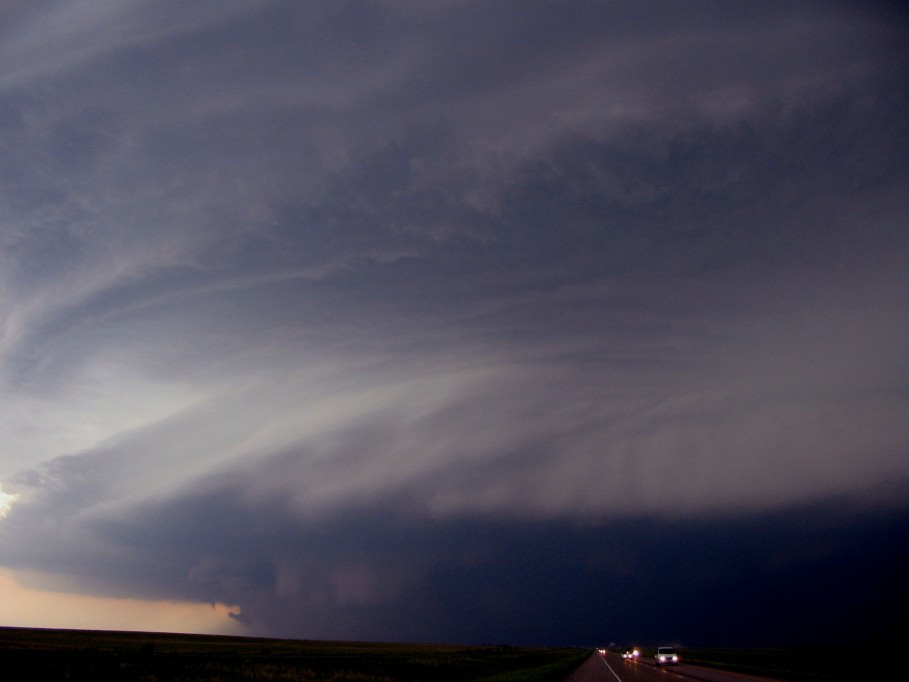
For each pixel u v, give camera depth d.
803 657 78.88
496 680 37.78
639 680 39.28
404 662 63.22
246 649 86.62
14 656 35.06
